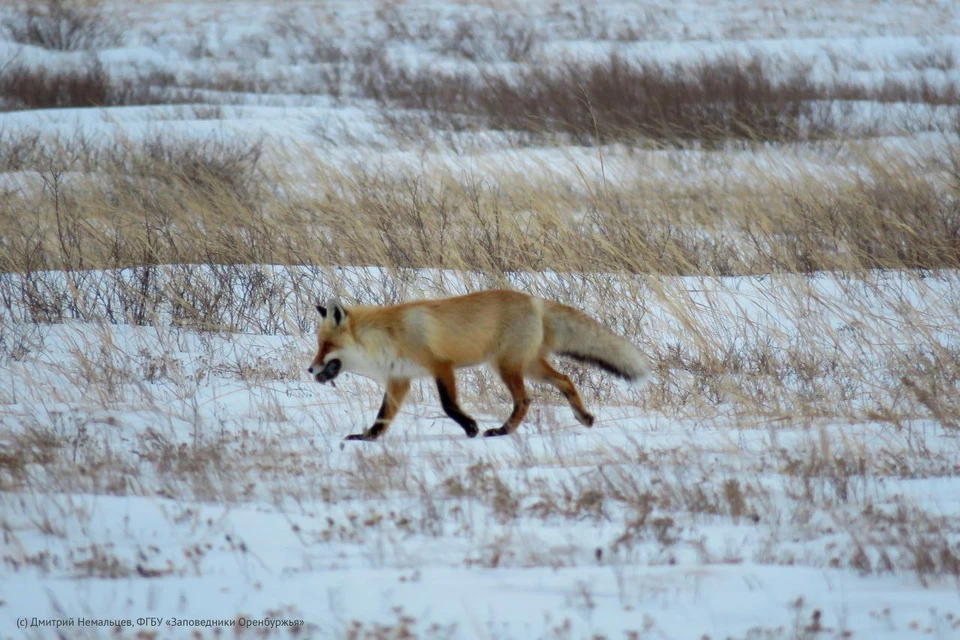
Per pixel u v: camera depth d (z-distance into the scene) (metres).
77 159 41.28
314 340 24.44
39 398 19.61
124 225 29.59
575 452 16.59
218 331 24.97
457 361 18.12
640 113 49.03
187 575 10.71
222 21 86.44
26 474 14.05
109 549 11.45
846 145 46.19
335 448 16.97
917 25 79.81
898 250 29.31
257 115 53.44
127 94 59.91
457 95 57.66
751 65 57.44
